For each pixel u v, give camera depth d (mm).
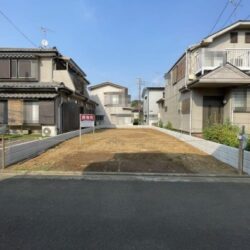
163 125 25875
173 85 21703
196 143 10758
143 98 46469
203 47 16359
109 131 21938
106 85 36625
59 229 3277
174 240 3031
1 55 16375
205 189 5133
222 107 15555
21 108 15398
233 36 16516
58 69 18578
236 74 13281
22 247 2830
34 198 4449
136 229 3305
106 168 6789
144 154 8898
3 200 4344
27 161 7590
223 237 3119
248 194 4836
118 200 4398
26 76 16656
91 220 3561
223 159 7852
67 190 4930
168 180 5805
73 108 19016
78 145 11211
